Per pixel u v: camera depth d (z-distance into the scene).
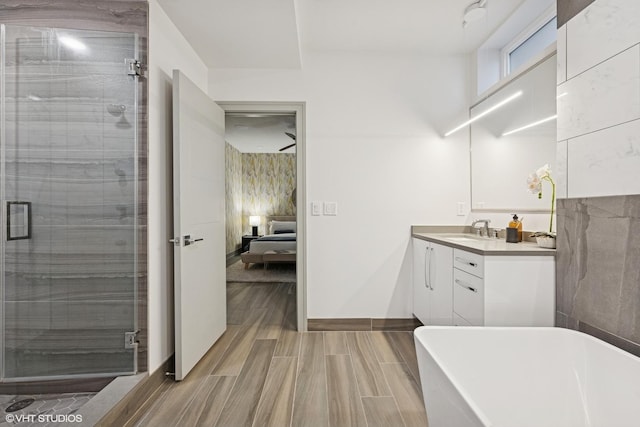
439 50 2.92
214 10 2.06
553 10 2.21
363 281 2.96
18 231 1.83
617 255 1.42
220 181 2.71
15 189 1.83
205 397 1.85
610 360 1.34
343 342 2.65
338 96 2.95
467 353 1.51
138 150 1.87
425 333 1.49
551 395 1.48
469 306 1.94
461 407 0.99
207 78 2.89
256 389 1.93
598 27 1.51
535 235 1.99
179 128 2.04
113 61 1.86
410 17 2.43
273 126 5.43
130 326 1.87
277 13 2.10
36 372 1.84
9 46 1.82
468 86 2.98
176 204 2.04
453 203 2.98
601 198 1.51
